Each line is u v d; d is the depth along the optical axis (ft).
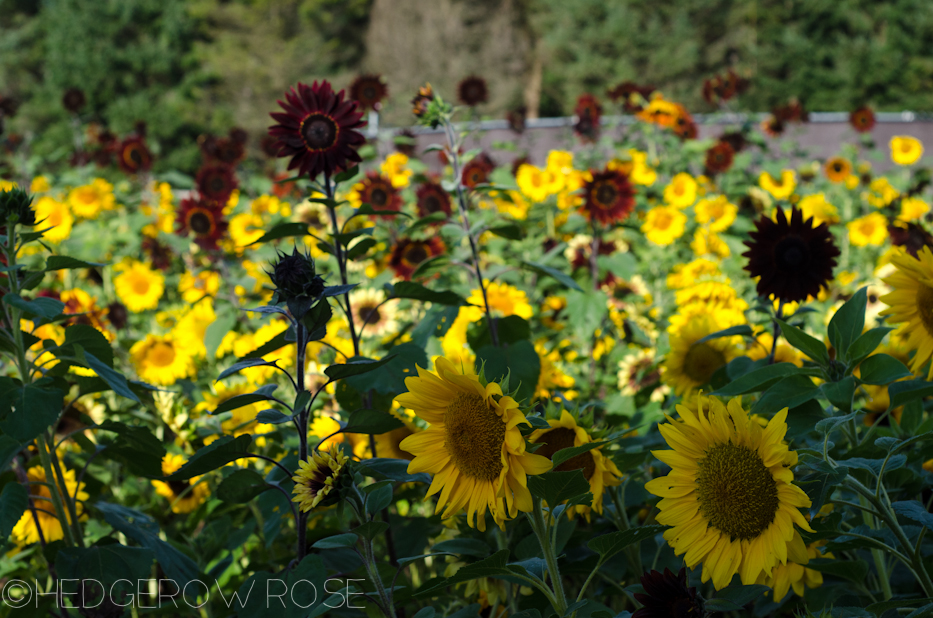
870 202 29.66
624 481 7.72
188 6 136.46
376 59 133.80
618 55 119.85
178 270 29.19
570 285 11.76
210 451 6.33
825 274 8.75
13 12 142.92
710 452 6.00
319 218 25.26
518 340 11.54
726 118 40.91
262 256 22.45
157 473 8.54
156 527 8.48
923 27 109.50
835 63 114.11
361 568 7.42
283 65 131.54
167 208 31.07
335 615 7.41
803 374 6.64
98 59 129.90
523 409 5.58
